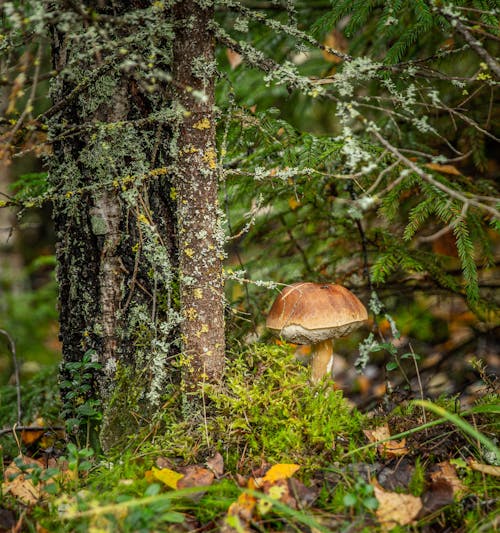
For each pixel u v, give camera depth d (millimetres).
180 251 2252
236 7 2148
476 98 3326
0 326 5367
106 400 2393
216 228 2246
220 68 3395
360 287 3658
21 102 3098
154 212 2340
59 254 2420
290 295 2404
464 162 3734
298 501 1885
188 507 1888
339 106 2033
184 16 2104
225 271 2352
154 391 2301
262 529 1766
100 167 2254
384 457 2160
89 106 2236
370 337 2711
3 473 2260
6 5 1692
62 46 2232
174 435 2242
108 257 2334
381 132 3320
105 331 2373
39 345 5492
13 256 6910
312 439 2184
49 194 2322
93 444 2424
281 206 3490
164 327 2303
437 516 1866
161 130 2287
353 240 3422
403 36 2568
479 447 2150
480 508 1892
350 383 4238
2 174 5824
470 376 3684
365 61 2068
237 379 2301
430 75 2193
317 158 2527
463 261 2551
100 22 2068
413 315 4094
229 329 2639
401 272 3775
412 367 3971
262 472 2078
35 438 2955
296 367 2457
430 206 2648
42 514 1920
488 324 3824
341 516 1837
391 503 1873
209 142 2189
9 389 3555
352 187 3035
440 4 1918
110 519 1689
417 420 2369
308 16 3498
